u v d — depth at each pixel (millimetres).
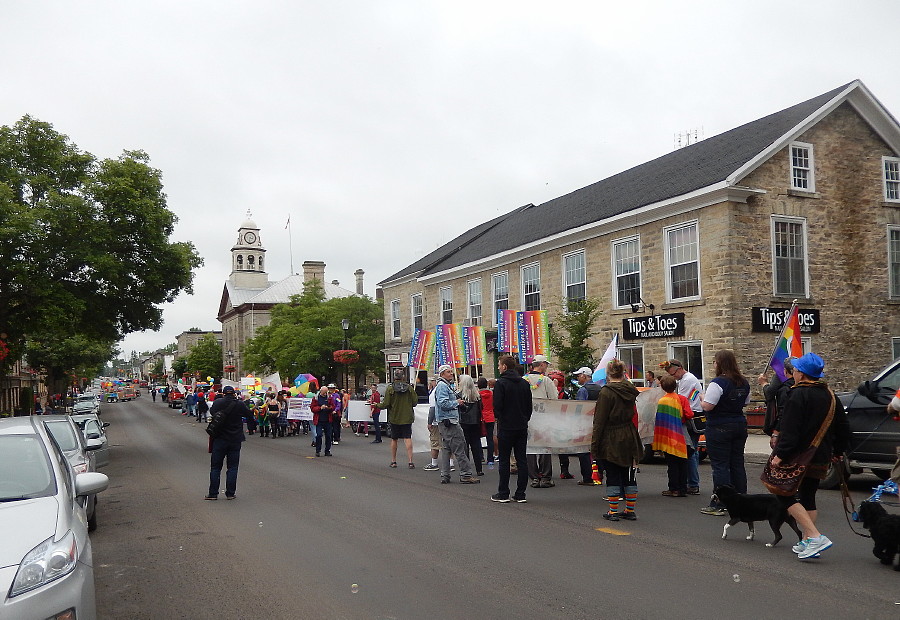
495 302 30547
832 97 21125
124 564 7348
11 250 19828
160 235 21984
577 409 10945
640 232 22422
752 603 5438
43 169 22000
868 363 21250
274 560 7230
